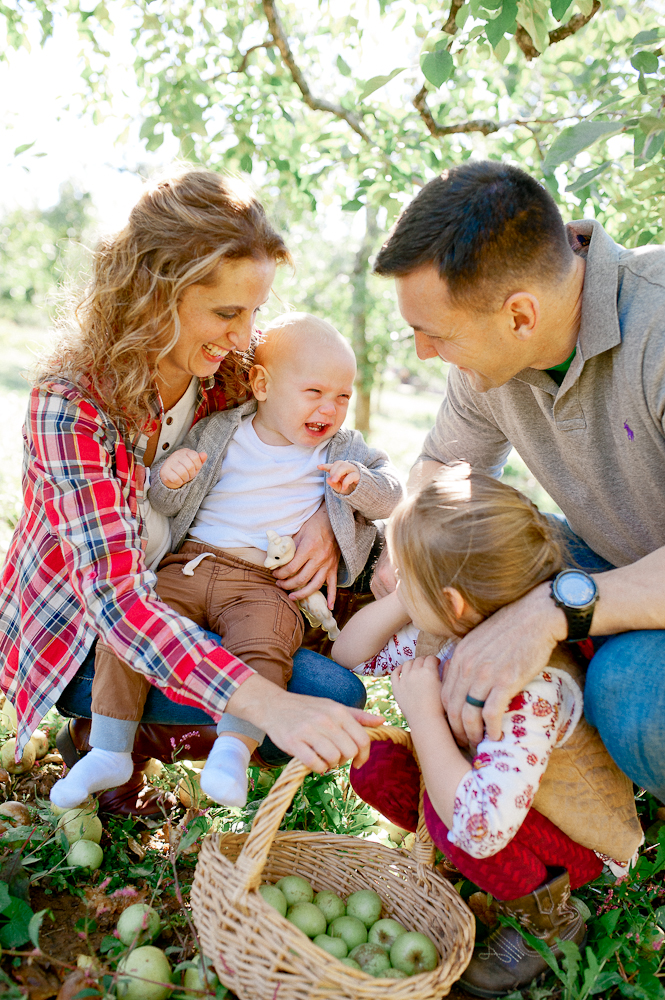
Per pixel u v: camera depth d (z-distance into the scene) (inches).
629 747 69.4
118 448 81.6
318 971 57.6
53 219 718.5
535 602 70.0
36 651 83.4
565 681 72.0
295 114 185.9
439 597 71.1
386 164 168.4
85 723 90.9
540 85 166.4
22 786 97.1
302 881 74.1
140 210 77.0
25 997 63.1
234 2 172.2
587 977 64.6
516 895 68.6
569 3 101.1
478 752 66.7
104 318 78.5
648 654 68.6
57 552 82.7
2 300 826.8
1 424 308.3
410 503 73.4
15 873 73.2
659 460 81.8
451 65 108.2
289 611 91.5
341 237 388.5
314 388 94.5
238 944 60.5
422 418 689.0
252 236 77.2
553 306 77.7
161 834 90.0
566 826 71.6
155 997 64.4
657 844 85.1
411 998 58.0
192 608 91.5
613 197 155.3
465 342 79.6
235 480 96.3
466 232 73.1
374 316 387.5
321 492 98.1
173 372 87.2
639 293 77.0
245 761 76.7
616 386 79.9
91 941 72.9
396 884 74.7
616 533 91.4
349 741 65.9
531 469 97.6
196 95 164.9
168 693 72.7
